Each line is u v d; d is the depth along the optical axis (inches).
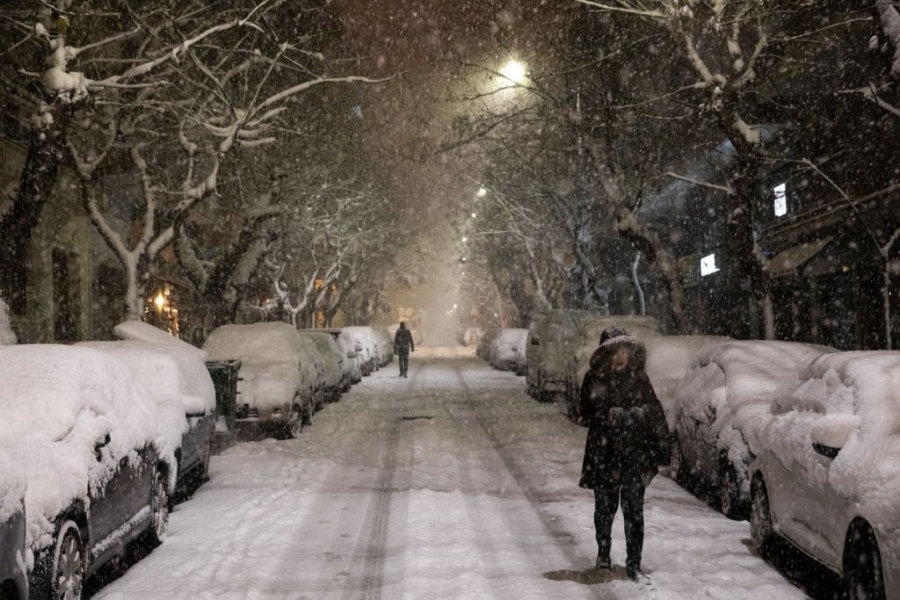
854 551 214.2
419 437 630.5
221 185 1116.5
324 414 808.9
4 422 234.2
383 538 321.4
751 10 570.9
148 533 304.5
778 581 254.5
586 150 844.0
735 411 352.5
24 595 183.3
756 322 1119.0
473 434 647.1
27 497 203.8
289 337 679.7
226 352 654.5
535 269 1583.4
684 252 1462.8
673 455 446.9
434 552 295.0
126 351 398.9
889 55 442.6
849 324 862.5
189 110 740.0
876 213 755.4
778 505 272.7
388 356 1850.4
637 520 258.8
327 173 1144.8
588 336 742.5
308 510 373.1
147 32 683.4
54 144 502.3
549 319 946.7
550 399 928.9
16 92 762.8
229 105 697.6
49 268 935.0
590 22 799.7
